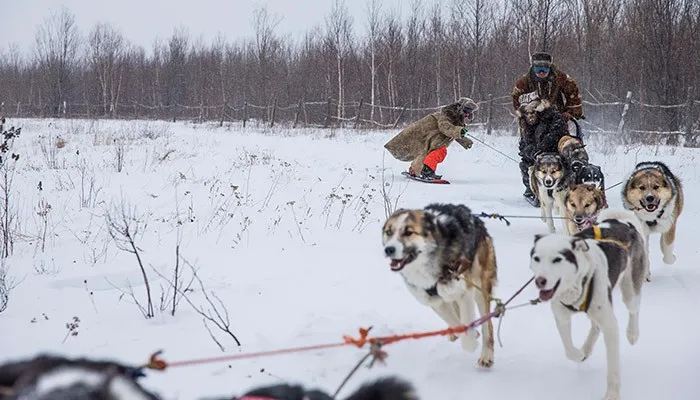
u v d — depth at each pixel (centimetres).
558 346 511
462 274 475
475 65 2930
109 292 630
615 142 1805
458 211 504
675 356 488
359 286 645
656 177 691
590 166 912
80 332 525
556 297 443
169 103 4856
